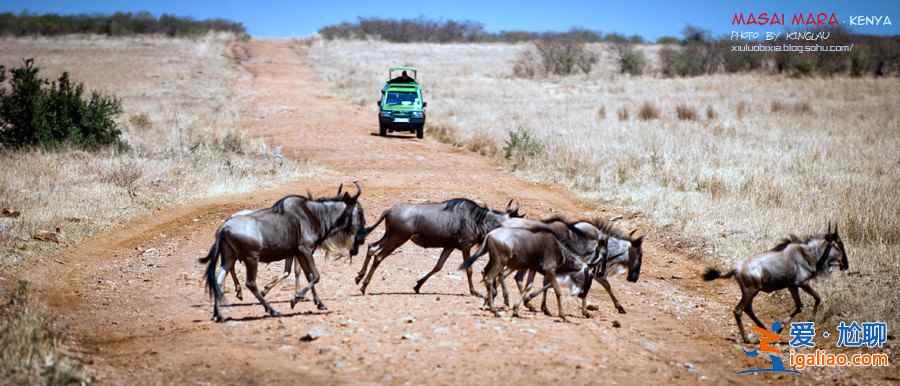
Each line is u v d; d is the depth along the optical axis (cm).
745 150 2705
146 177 2208
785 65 6125
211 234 1762
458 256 1692
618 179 2305
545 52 6525
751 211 1858
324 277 1450
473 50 8462
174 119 3553
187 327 1062
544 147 2814
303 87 5425
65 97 2633
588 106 4284
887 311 1208
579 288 1192
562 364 906
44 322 1027
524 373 866
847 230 1634
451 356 920
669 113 3891
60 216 1753
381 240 1290
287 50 8356
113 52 7256
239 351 930
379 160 2816
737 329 1216
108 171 2200
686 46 6850
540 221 1203
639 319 1241
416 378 839
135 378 834
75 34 9125
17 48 7381
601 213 2011
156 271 1461
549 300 1338
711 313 1309
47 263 1448
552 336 1038
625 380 870
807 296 1305
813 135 3083
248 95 4828
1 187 1917
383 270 1522
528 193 2259
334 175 2503
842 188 2002
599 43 8981
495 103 4462
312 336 983
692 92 4919
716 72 6316
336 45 8819
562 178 2409
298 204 1124
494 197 2194
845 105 4122
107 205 1892
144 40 8675
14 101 2556
